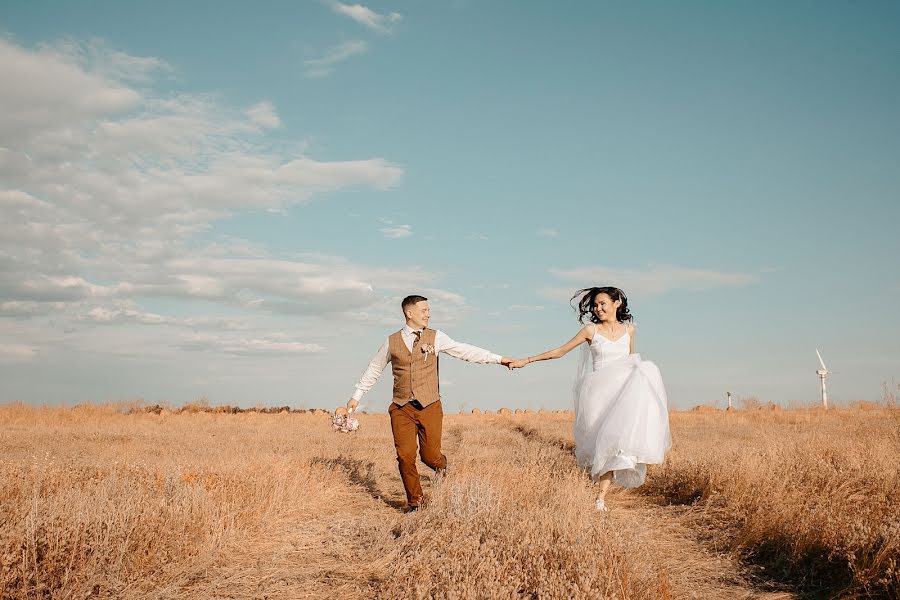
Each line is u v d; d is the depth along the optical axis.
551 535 5.38
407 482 7.96
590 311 8.63
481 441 16.55
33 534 4.96
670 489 9.12
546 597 4.42
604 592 4.45
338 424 8.35
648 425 7.69
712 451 10.59
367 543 6.32
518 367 8.40
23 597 4.54
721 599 5.00
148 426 21.69
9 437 16.09
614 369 8.20
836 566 5.44
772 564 5.74
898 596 4.63
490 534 5.63
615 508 8.10
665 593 4.69
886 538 5.13
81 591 4.71
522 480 8.38
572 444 15.39
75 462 9.55
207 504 6.58
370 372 8.34
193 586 5.14
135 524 5.58
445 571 4.86
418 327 8.14
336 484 9.30
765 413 27.17
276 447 14.16
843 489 7.43
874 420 21.83
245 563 5.75
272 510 7.31
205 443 14.90
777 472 8.11
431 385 8.09
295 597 4.96
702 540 6.64
